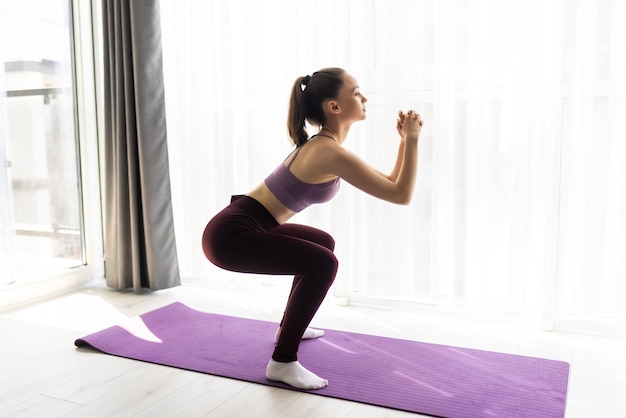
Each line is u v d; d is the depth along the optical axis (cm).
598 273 259
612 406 191
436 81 273
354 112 218
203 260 344
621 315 256
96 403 196
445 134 277
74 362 233
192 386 209
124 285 343
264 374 217
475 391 200
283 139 313
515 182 264
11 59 309
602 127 252
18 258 317
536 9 256
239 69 322
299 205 220
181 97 338
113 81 335
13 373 222
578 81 253
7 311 305
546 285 266
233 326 275
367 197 299
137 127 329
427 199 285
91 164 360
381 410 188
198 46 328
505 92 266
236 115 325
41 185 330
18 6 312
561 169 259
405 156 208
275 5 309
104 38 334
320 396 199
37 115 326
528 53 258
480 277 281
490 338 258
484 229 278
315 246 208
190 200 343
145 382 213
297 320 207
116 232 342
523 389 202
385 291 295
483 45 268
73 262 355
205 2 329
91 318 294
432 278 285
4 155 306
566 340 256
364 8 289
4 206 307
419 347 245
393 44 279
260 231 212
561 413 183
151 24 328
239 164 327
